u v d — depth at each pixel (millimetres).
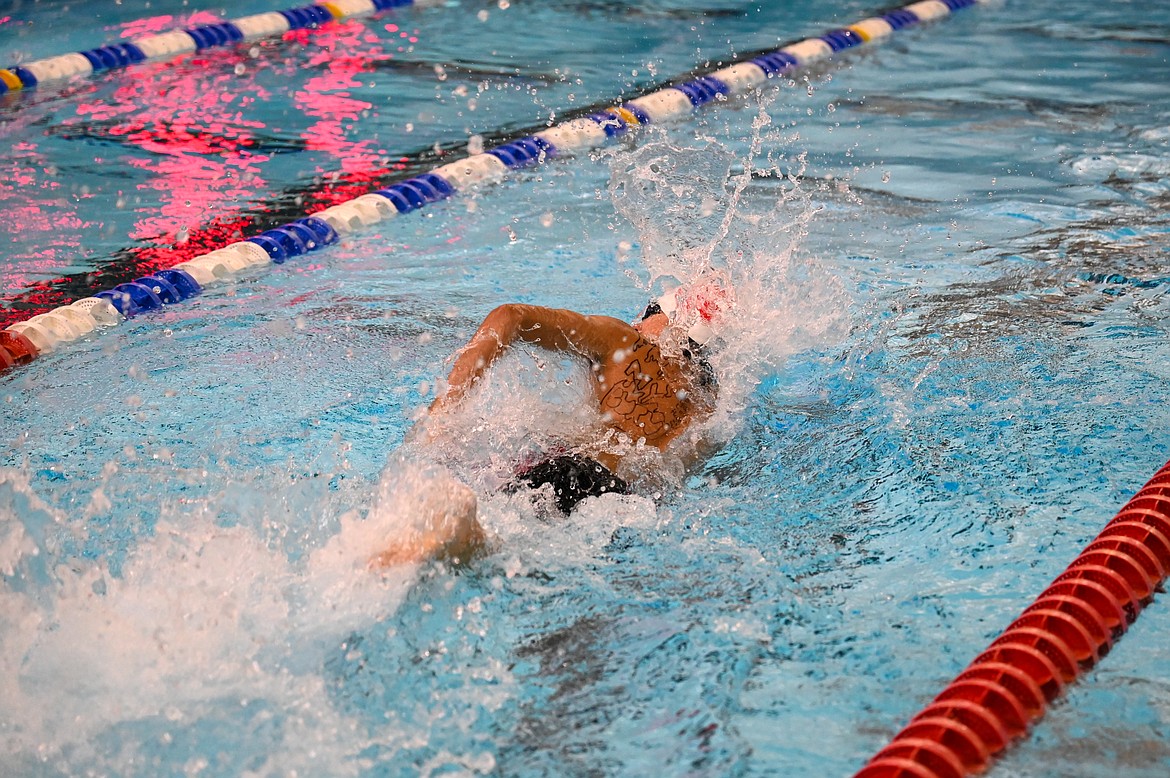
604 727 3133
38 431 5070
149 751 3076
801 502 4434
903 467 4684
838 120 10766
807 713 3170
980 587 3812
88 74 11852
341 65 12414
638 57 12977
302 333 6199
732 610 3678
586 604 3699
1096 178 8922
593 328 4551
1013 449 4793
